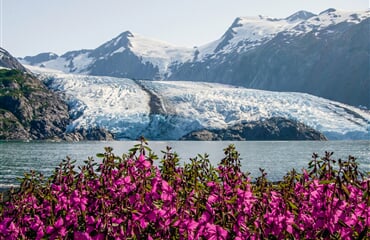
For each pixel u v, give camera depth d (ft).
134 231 23.65
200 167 30.94
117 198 24.56
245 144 495.82
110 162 27.45
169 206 23.95
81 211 25.82
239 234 23.34
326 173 26.81
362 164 238.68
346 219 23.16
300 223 25.40
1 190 124.57
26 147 379.14
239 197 24.90
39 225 25.52
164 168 29.43
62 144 448.24
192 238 22.76
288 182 29.27
